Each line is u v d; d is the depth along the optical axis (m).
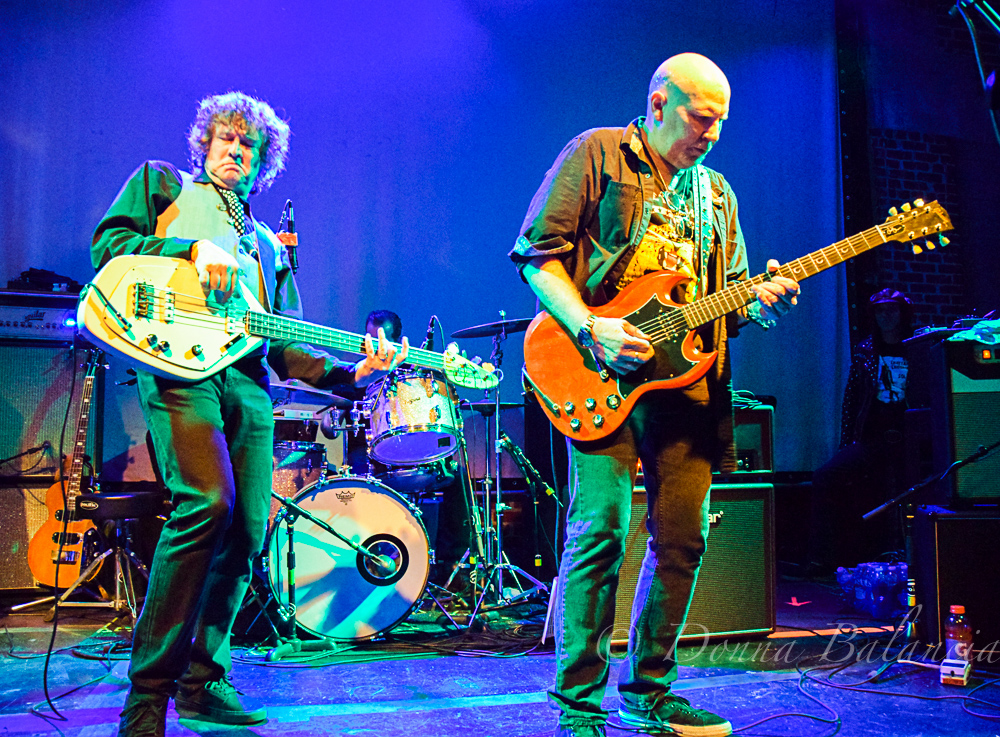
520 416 4.92
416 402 3.24
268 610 3.16
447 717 2.21
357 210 4.84
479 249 5.00
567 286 1.92
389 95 4.95
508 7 5.18
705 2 5.49
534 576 4.43
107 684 2.55
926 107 5.81
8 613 3.67
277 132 2.25
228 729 2.08
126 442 4.40
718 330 2.05
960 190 5.79
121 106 4.54
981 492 2.85
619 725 2.10
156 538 3.96
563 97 5.21
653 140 2.02
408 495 3.98
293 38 4.84
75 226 4.44
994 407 2.88
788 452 5.29
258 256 2.22
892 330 4.62
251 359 2.12
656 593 2.04
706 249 2.11
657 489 2.04
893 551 4.47
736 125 5.45
